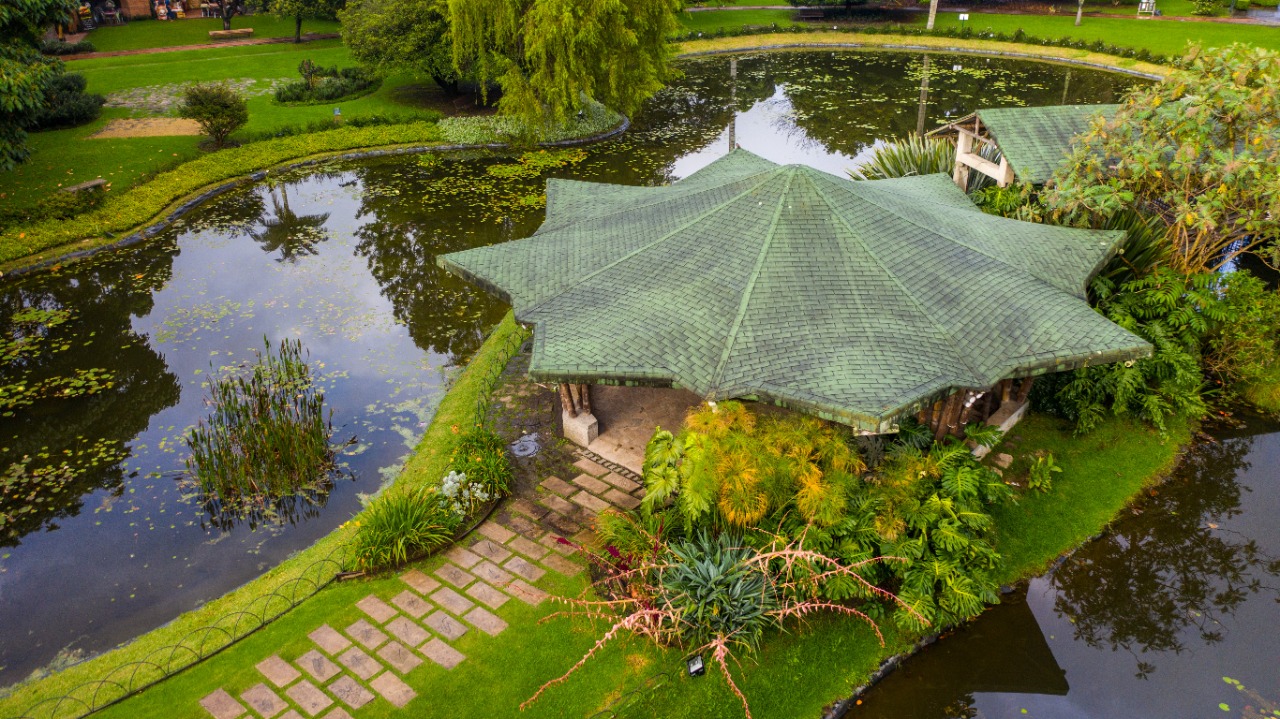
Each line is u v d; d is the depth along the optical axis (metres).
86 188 21.69
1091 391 12.74
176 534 11.64
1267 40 38.44
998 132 15.95
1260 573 10.69
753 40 42.62
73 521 11.91
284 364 15.38
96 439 13.65
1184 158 12.70
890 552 9.60
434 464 12.41
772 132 29.52
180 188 23.50
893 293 10.53
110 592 10.66
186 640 9.54
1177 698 9.20
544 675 8.92
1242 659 9.65
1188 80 13.06
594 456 12.28
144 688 8.96
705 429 10.09
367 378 15.11
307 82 31.94
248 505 12.12
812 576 9.41
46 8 20.91
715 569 9.16
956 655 9.63
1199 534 11.24
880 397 8.66
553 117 27.31
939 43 41.38
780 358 9.59
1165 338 13.05
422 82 34.69
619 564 9.98
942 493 10.02
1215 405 13.62
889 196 12.61
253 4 41.84
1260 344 13.31
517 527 10.99
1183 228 13.67
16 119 20.80
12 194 22.38
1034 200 15.77
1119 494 11.79
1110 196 13.18
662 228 12.23
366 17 30.12
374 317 17.30
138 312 17.58
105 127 28.14
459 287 18.59
